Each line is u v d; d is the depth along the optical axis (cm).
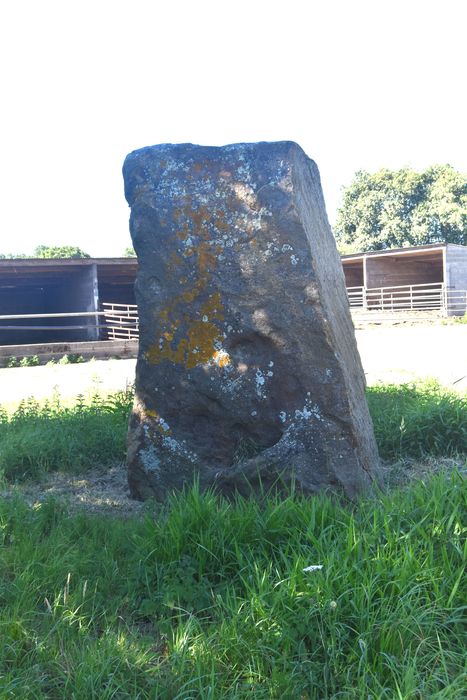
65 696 289
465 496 402
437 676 285
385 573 330
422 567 337
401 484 551
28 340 3027
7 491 577
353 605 314
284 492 477
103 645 316
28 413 827
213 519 402
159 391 519
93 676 293
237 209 495
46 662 308
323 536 372
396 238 5028
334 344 483
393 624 303
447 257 2986
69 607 349
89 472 634
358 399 531
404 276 3469
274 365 490
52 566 382
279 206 484
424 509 392
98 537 442
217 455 510
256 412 496
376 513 390
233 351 500
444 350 1605
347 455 477
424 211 4872
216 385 503
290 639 306
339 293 570
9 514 467
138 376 526
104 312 2103
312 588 325
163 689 289
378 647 301
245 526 395
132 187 525
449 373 1143
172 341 512
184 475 514
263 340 492
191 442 515
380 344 1900
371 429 553
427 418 643
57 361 1980
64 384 1369
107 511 517
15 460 629
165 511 488
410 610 311
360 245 5197
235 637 309
